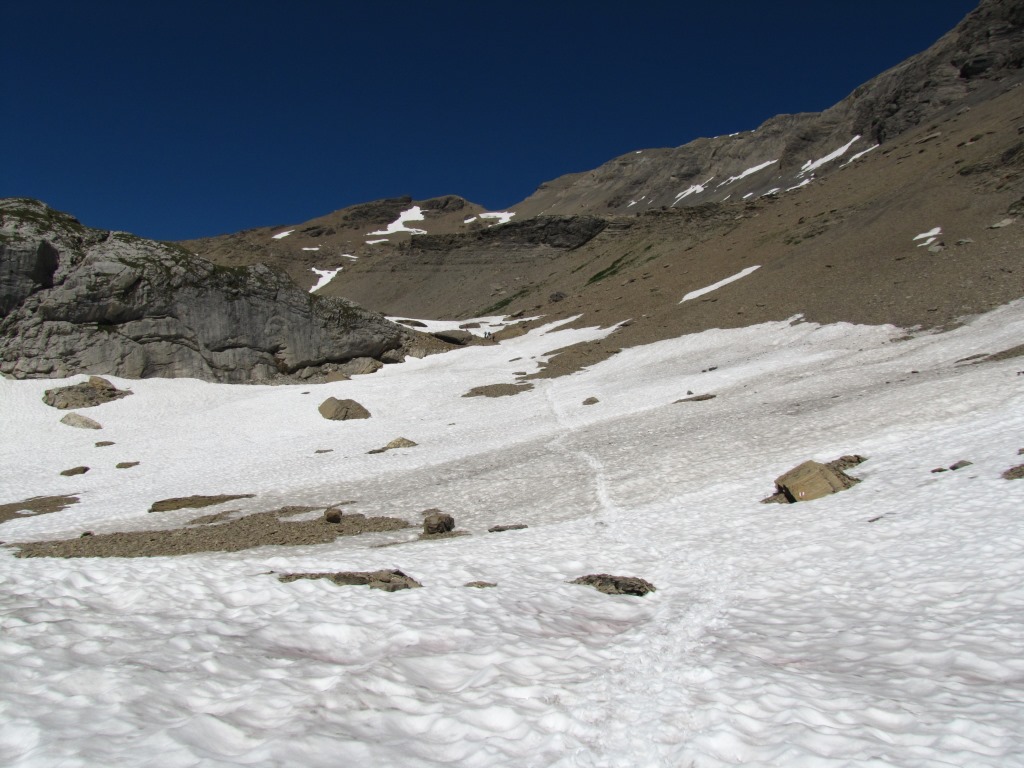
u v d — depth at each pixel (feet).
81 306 183.21
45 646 27.58
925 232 188.34
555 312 302.25
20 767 18.24
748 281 222.69
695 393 139.03
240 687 25.91
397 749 22.25
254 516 91.66
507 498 89.25
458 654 32.07
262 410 173.27
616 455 103.04
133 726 21.39
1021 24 349.61
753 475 79.97
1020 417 71.46
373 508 91.45
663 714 26.02
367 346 235.61
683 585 48.24
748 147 634.02
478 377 204.23
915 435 78.07
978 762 20.79
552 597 44.70
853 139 452.35
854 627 35.70
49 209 203.21
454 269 487.20
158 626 32.32
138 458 136.15
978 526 46.62
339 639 33.60
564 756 22.68
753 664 31.32
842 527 55.11
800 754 21.86
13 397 163.43
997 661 28.60
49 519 97.19
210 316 201.98
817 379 125.80
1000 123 236.43
